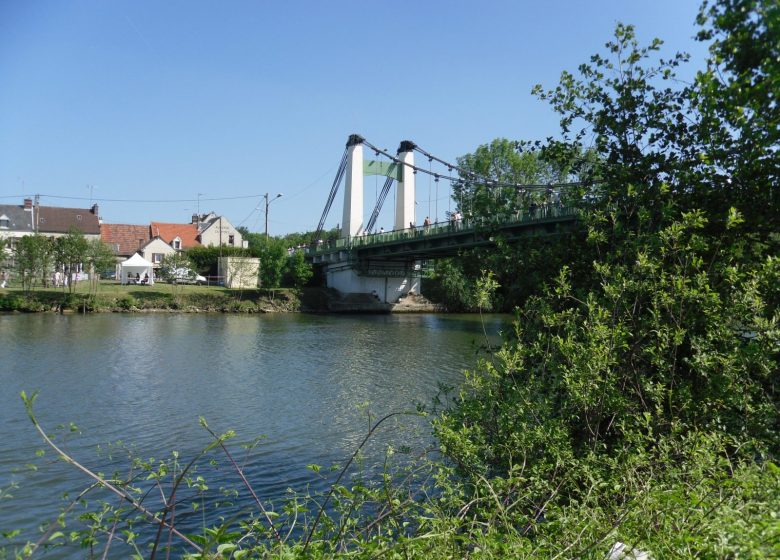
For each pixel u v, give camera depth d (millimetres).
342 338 33312
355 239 57688
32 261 47156
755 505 3232
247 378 20266
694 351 5715
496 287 7258
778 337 4992
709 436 4598
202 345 28828
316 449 11820
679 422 5086
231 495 9047
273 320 45688
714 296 5297
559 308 7102
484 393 6102
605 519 3875
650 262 5605
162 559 6887
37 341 28375
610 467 4855
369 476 9711
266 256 57094
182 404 16172
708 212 6613
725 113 6164
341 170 65938
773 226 6336
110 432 13219
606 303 5957
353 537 4121
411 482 6117
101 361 23125
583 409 5449
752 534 2764
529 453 5312
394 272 59844
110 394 17250
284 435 13008
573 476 4703
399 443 11398
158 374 20703
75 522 8102
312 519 7258
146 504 8578
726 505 3268
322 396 17438
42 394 16969
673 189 6848
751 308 5246
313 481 9789
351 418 14508
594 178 7863
